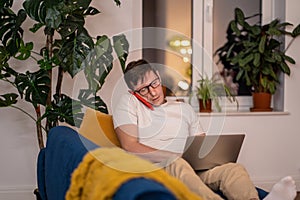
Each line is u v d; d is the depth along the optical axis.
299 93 3.86
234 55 3.93
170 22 3.84
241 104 3.98
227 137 2.49
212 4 3.89
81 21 2.82
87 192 1.21
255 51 3.71
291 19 3.79
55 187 1.77
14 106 3.27
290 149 3.88
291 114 3.86
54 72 3.40
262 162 3.83
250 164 3.82
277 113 3.82
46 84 2.88
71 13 2.82
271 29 3.67
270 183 3.84
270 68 3.73
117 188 1.00
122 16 3.51
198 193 2.16
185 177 2.23
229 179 2.40
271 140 3.84
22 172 3.47
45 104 2.88
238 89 3.99
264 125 3.82
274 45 3.73
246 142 3.79
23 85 2.85
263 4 3.99
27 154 3.46
